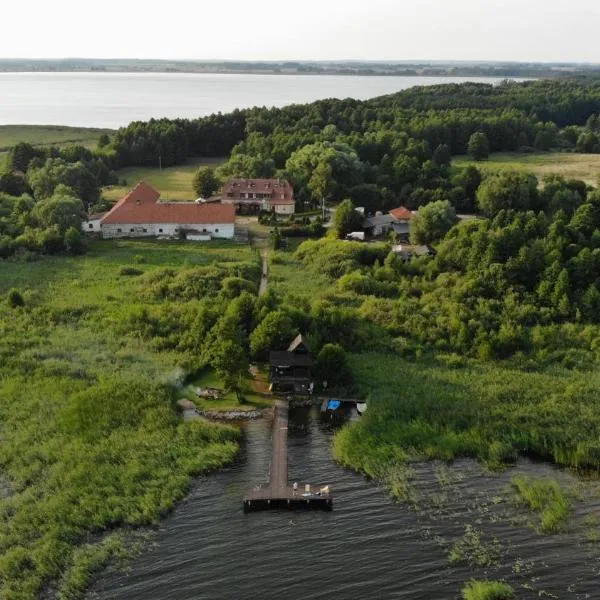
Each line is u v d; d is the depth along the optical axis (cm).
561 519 5644
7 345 8481
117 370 7944
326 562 5200
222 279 10750
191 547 5341
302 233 14588
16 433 6694
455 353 8662
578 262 10038
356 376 8038
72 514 5581
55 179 16600
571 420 7038
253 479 6259
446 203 13662
